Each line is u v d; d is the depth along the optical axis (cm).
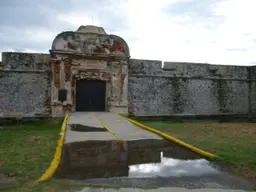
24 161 563
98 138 808
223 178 468
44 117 1410
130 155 632
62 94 1421
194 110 1673
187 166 544
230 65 1777
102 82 1530
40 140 810
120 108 1508
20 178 454
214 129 970
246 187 424
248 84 1817
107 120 1162
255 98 1820
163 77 1622
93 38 1484
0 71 1370
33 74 1418
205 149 647
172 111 1627
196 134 855
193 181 454
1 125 1338
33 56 1423
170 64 1645
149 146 715
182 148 695
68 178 474
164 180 461
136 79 1570
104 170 523
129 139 801
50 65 1440
